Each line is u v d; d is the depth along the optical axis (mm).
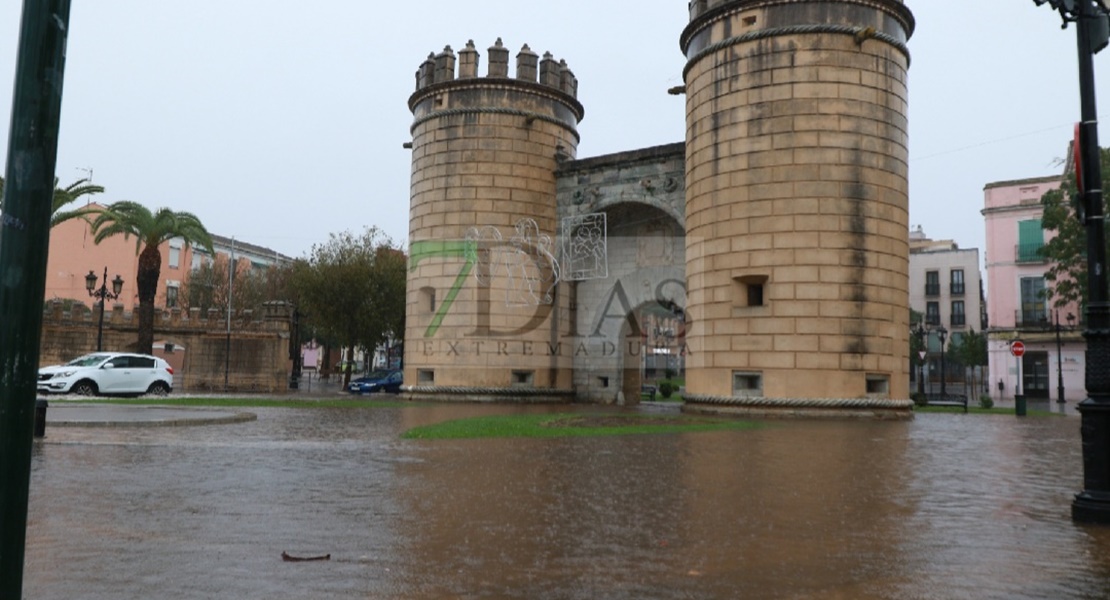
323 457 11141
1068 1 7309
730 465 10469
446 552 5844
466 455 11414
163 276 63250
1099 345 7164
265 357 38844
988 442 13641
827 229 20281
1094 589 4969
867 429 16344
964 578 5215
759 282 21172
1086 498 7047
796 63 20828
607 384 29328
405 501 7824
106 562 5480
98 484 8703
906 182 21656
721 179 21672
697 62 22844
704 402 21484
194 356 38656
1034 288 44625
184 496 8031
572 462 10695
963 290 65375
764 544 6133
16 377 2828
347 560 5602
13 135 2906
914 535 6465
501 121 29312
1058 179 44312
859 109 20750
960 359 60188
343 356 69125
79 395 26609
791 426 17047
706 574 5285
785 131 20750
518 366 28453
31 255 2881
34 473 9438
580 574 5273
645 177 27688
